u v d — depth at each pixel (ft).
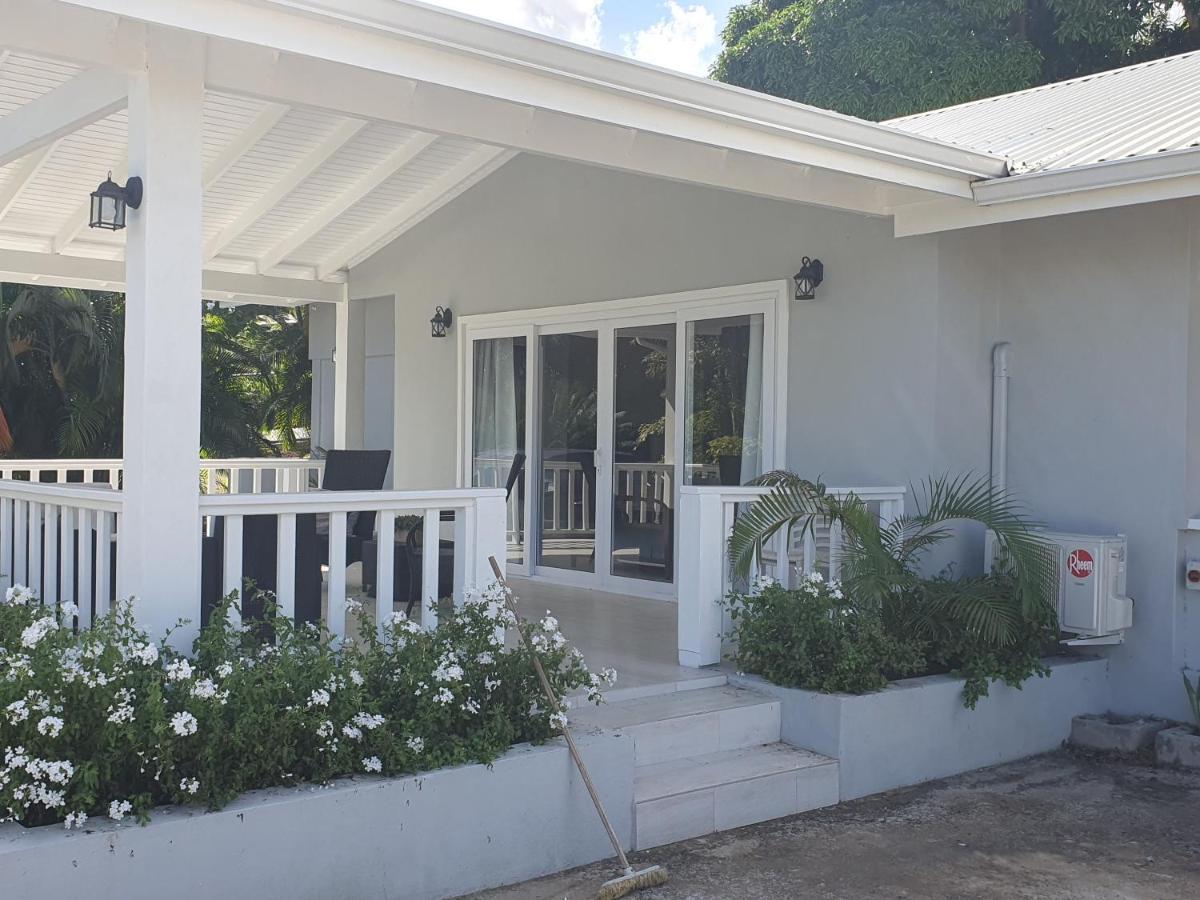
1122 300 20.83
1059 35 50.57
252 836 11.62
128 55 13.19
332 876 12.14
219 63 13.87
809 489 18.63
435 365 32.12
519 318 29.53
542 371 29.14
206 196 29.04
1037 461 21.99
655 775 15.87
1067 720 20.36
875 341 22.11
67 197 27.43
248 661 12.96
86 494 15.31
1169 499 20.25
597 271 27.53
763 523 18.49
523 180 29.43
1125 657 20.86
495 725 13.71
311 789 12.25
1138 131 20.70
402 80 14.89
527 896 13.16
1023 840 15.57
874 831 15.79
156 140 13.38
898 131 18.30
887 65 50.57
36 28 12.49
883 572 18.26
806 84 54.90
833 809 16.69
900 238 21.72
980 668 18.67
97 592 15.01
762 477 19.11
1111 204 18.63
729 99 16.26
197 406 13.73
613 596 26.23
